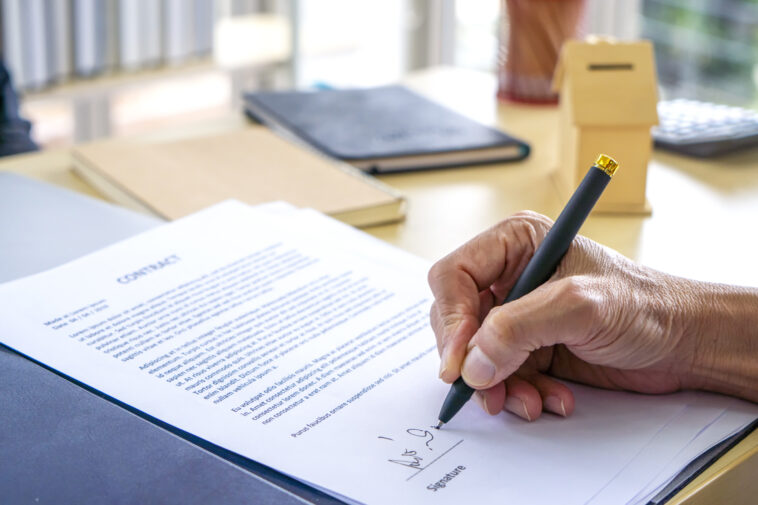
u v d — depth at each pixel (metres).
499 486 0.50
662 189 1.00
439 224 0.89
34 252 0.76
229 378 0.59
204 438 0.53
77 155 1.00
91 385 0.58
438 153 1.04
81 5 2.50
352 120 1.15
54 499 0.47
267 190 0.91
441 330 0.59
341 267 0.74
